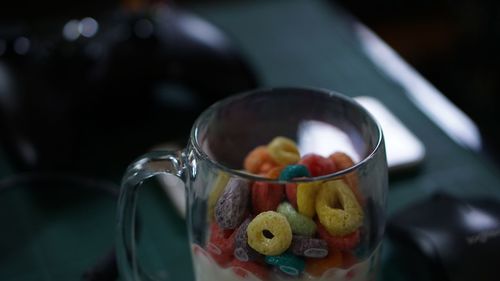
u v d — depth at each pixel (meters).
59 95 0.50
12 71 0.50
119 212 0.35
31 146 0.48
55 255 0.43
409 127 0.53
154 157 0.34
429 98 0.58
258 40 0.68
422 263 0.39
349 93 0.58
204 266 0.33
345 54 0.65
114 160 0.50
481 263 0.38
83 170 0.49
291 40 0.68
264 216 0.30
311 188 0.30
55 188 0.47
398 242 0.41
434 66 1.08
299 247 0.30
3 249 0.43
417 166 0.48
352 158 0.35
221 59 0.53
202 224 0.32
